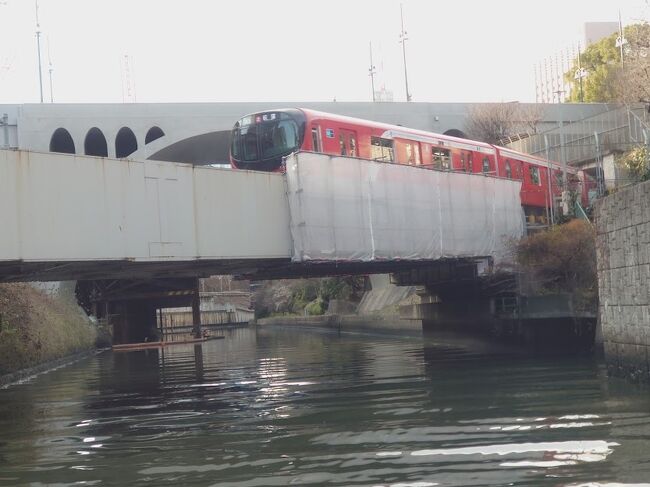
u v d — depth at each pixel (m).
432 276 31.05
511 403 13.94
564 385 16.41
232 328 89.12
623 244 16.50
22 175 15.17
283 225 19.95
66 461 10.36
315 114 24.34
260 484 8.39
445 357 27.27
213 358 33.44
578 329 25.25
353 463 9.23
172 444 11.26
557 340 26.25
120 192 16.67
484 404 13.96
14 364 25.30
